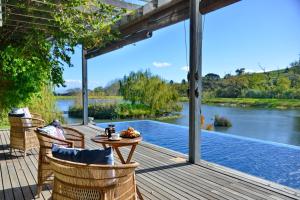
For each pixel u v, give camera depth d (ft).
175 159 15.39
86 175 6.62
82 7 20.65
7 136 22.97
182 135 28.32
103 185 6.71
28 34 25.95
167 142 25.26
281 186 11.11
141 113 48.80
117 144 11.27
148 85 49.11
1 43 26.53
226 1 12.53
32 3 19.01
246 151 20.17
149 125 34.65
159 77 48.88
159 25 18.67
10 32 26.21
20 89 27.63
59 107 33.19
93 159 6.93
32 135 16.57
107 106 46.50
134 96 49.01
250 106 45.37
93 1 19.54
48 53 28.09
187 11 15.94
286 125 34.83
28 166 14.25
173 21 17.20
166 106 47.96
